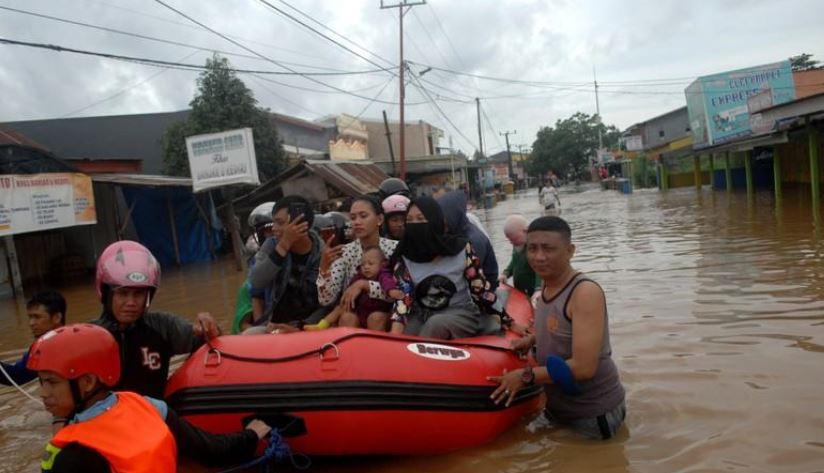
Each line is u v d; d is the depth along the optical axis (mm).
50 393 2459
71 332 2492
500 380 3896
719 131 30297
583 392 3883
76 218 15344
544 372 3771
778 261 9086
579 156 82562
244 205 19406
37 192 14484
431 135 48094
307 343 3762
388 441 3697
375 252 4574
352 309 4605
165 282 15398
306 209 4469
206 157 16672
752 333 5691
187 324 4016
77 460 2342
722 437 3736
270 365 3666
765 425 3828
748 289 7445
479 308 4555
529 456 3775
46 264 18328
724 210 18578
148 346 3828
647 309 6969
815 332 5539
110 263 3643
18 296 14523
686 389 4516
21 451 4629
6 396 6082
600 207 27516
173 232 21109
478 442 3936
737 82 30266
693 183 39906
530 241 3834
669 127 52625
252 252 6473
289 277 4699
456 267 4402
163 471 2508
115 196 19891
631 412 4238
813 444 3545
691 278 8500
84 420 2459
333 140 35344
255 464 3629
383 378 3623
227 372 3684
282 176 18891
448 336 4352
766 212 16531
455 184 38531
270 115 26906
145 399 2811
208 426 3654
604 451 3736
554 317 3840
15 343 8906
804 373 4594
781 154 27156
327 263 4574
